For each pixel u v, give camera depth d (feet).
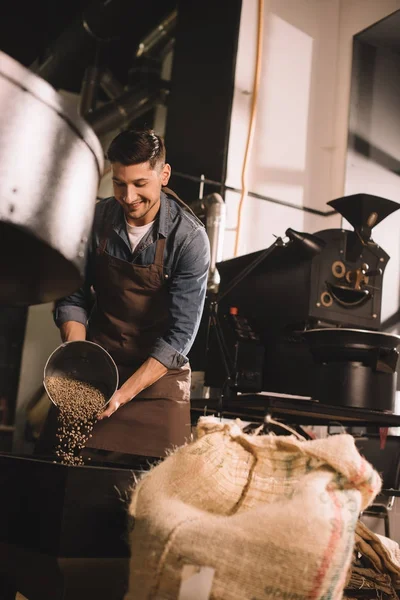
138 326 7.64
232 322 10.72
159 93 17.85
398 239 15.01
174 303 7.41
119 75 22.15
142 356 7.63
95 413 6.56
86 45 17.74
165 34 17.80
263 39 14.99
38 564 5.13
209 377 11.18
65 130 3.60
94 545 5.04
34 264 3.77
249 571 4.26
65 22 19.26
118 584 5.20
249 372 10.53
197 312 7.50
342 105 15.35
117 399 6.73
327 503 4.50
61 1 18.47
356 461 4.72
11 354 21.53
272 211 14.57
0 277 4.05
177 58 16.67
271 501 4.94
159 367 7.13
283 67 15.16
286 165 14.87
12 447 20.72
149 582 4.36
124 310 7.61
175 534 4.35
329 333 9.23
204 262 7.55
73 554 4.94
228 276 11.43
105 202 7.80
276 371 10.48
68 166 3.64
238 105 14.49
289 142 14.98
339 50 15.78
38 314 21.89
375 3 14.99
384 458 11.95
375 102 15.52
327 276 10.16
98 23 16.96
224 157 14.23
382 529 11.96
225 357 10.75
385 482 11.62
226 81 14.64
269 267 10.73
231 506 5.00
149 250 7.46
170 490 4.96
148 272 7.44
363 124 15.29
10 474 5.44
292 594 4.31
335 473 4.76
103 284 7.63
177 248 7.44
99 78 18.60
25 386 21.42
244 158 14.37
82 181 3.79
